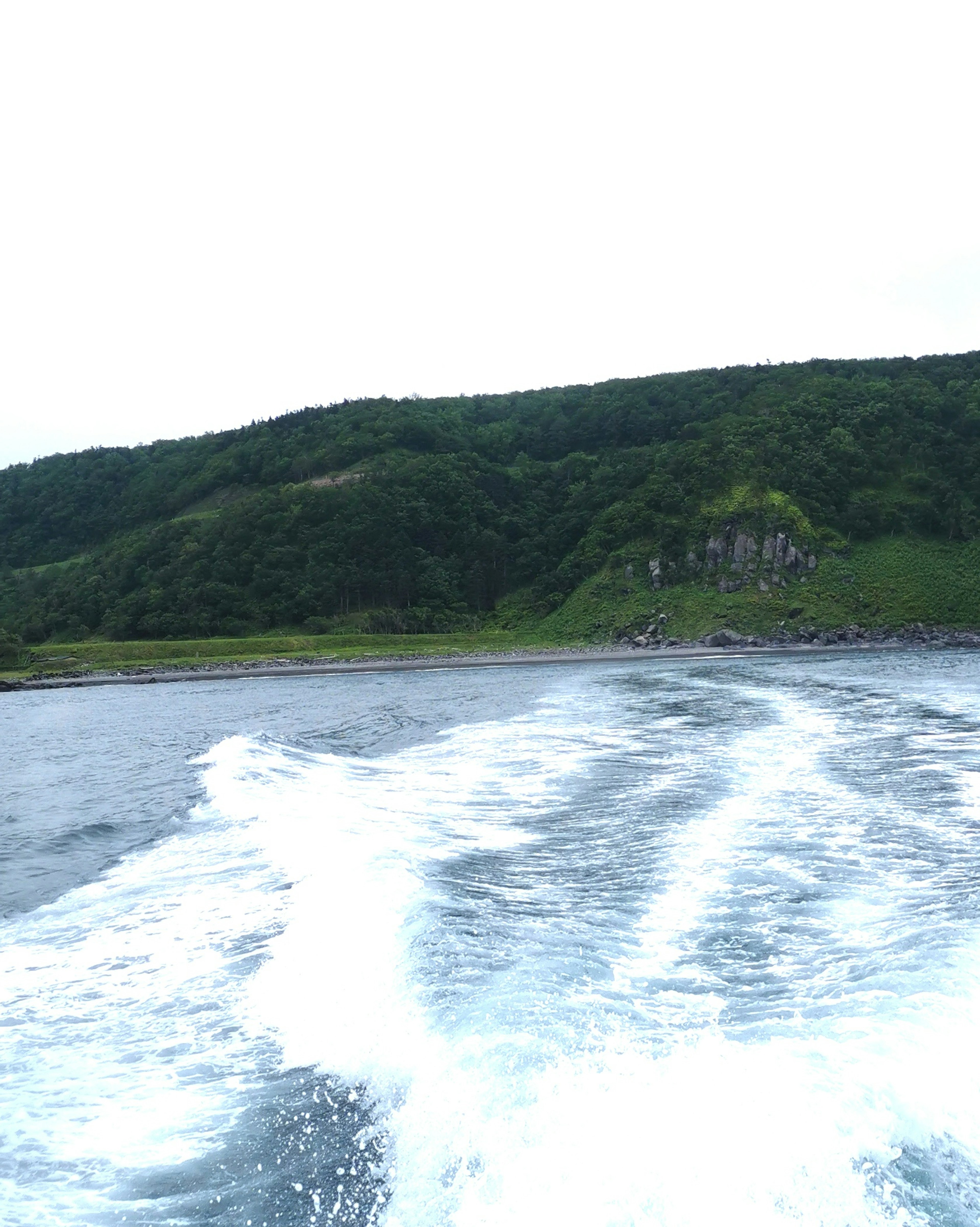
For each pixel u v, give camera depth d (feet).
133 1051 25.22
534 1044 21.70
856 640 270.87
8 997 29.43
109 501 524.11
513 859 42.55
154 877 42.68
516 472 411.75
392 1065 22.63
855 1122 17.94
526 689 151.53
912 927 30.48
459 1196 17.02
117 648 296.10
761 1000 24.82
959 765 60.64
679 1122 17.88
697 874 38.11
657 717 97.91
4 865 47.32
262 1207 18.24
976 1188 16.46
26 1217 18.44
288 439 491.72
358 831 48.44
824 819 47.14
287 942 32.22
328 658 280.10
